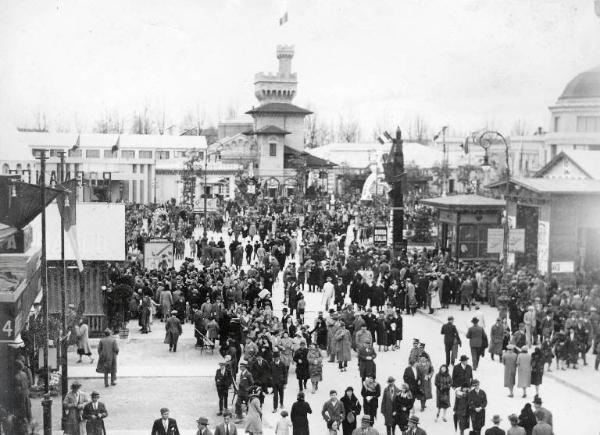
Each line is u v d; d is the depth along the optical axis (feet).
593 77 204.13
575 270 117.91
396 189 150.10
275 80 394.11
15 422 57.16
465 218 134.82
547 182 123.95
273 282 118.52
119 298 92.48
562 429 62.18
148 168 272.31
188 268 114.42
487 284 116.57
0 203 62.90
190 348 88.58
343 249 159.33
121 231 91.35
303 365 71.92
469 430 62.03
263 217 194.08
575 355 81.61
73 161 262.06
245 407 63.82
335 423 56.65
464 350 89.61
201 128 422.82
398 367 81.30
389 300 108.88
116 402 68.44
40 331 68.74
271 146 360.07
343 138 449.89
